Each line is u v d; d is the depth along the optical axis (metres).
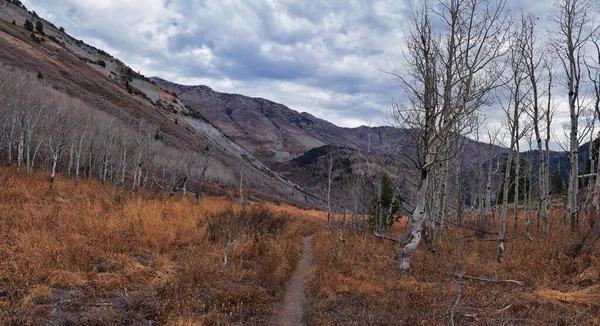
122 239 11.31
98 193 20.64
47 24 135.75
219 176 66.38
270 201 63.19
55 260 8.61
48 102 36.72
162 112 113.88
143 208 16.11
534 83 14.03
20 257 8.23
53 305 6.80
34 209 12.95
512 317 6.71
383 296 8.49
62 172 34.56
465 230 17.77
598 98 13.04
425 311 7.45
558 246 10.17
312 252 16.78
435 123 10.92
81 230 11.67
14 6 124.31
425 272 10.16
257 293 8.69
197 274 9.30
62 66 83.25
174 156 47.38
